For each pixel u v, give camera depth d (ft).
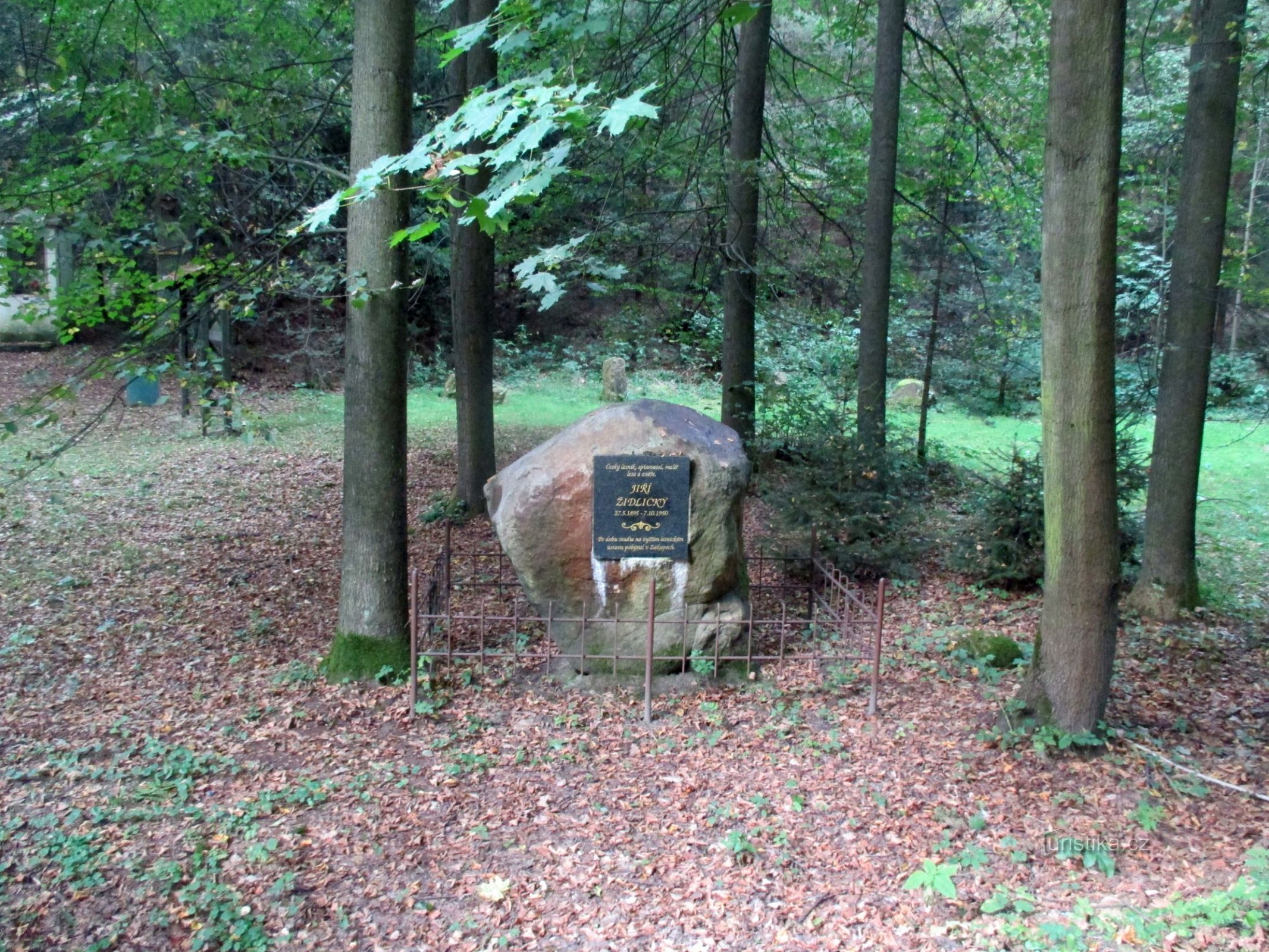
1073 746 18.07
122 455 45.70
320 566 32.14
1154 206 43.09
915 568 32.19
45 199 23.18
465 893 14.56
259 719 20.57
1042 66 43.24
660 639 22.49
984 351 57.77
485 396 37.76
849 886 14.34
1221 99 25.49
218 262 23.61
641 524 22.04
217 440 49.57
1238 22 24.44
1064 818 15.94
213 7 31.53
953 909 13.53
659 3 34.81
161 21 31.58
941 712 20.49
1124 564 30.96
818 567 27.32
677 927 13.61
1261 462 51.60
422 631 22.89
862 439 31.22
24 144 32.17
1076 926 12.76
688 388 70.18
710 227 44.68
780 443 42.24
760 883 14.56
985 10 51.31
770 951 12.96
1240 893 12.86
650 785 17.81
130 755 18.80
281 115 28.86
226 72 29.09
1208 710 20.70
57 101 25.81
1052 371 17.26
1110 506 17.57
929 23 51.75
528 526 22.16
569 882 14.82
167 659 24.12
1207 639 25.41
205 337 29.37
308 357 67.62
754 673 23.12
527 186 11.71
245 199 34.68
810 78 50.47
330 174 24.26
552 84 14.25
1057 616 18.16
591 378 73.72
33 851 15.25
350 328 22.12
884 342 35.68
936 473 47.75
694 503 22.16
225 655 24.50
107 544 33.17
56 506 36.94
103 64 27.32
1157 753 17.98
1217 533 38.60
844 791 17.25
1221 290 28.27
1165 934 12.25
